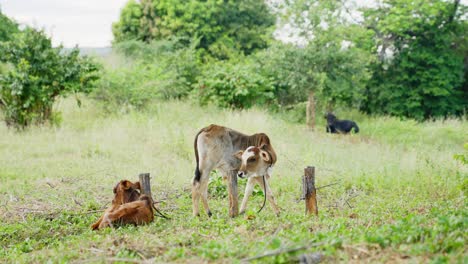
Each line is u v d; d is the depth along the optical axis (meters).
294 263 5.31
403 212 8.62
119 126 17.20
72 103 20.39
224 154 9.11
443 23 26.50
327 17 20.83
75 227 8.80
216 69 23.09
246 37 32.16
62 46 18.16
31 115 17.55
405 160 13.68
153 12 33.31
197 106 21.00
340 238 5.78
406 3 25.92
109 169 13.05
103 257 6.00
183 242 6.60
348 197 10.48
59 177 12.49
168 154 14.80
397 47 26.50
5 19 27.39
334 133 20.67
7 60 17.80
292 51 20.89
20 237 8.48
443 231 5.83
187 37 29.61
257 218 8.09
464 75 27.62
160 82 21.72
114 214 8.21
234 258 5.42
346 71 21.23
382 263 5.19
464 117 24.45
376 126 22.02
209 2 31.34
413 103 25.77
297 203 10.32
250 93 22.02
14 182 12.05
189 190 11.44
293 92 23.44
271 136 16.59
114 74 20.86
